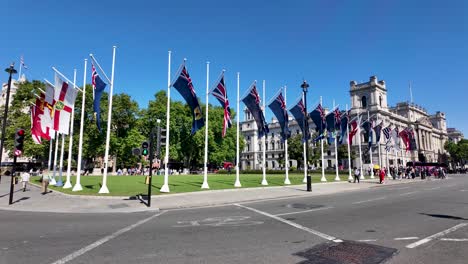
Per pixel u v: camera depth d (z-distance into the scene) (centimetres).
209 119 7369
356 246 760
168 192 2252
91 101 5269
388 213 1301
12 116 5284
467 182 3956
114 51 2266
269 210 1467
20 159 7500
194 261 647
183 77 2244
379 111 8856
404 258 658
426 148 11231
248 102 2822
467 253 693
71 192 2222
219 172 7781
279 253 704
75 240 851
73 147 5169
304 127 3158
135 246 778
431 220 1120
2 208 1602
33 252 725
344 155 7519
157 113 6638
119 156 6075
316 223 1087
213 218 1236
